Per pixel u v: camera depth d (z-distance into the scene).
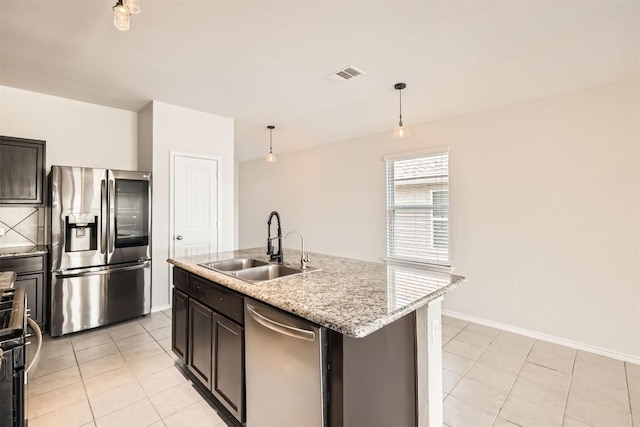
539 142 3.10
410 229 4.20
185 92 3.37
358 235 4.81
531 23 2.04
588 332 2.82
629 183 2.63
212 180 4.18
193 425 1.84
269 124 4.50
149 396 2.10
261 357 1.55
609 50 2.31
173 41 2.34
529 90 3.00
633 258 2.62
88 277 3.17
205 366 2.03
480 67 2.67
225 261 2.47
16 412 1.08
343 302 1.41
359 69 2.75
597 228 2.78
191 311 2.21
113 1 1.89
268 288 1.65
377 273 2.04
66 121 3.62
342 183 5.04
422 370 1.57
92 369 2.44
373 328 1.16
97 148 3.83
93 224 3.24
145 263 3.56
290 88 3.21
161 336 3.07
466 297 3.61
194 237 4.03
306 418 1.32
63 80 3.08
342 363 1.21
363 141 4.75
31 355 1.45
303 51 2.47
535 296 3.12
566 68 2.59
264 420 1.54
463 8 1.91
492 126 3.43
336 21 2.07
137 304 3.50
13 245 3.35
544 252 3.07
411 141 4.17
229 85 3.15
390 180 4.46
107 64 2.73
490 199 3.43
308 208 5.62
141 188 3.53
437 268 3.86
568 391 2.18
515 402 2.06
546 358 2.67
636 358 2.59
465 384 2.27
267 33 2.22
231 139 4.35
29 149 3.14
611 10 1.89
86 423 1.84
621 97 2.68
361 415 1.29
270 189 6.42
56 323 2.99
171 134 3.80
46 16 2.04
